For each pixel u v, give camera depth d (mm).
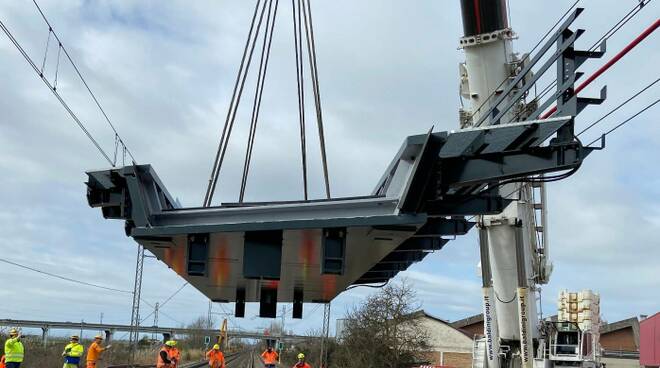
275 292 20516
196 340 144375
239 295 21891
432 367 53656
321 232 11961
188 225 12266
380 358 59250
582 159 10062
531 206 30359
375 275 20047
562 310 35156
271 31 18234
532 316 30156
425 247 15180
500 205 12281
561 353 31688
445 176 10875
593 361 32281
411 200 10906
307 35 17266
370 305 61094
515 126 10281
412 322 61344
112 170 12664
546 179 11164
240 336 160375
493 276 29891
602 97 10164
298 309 22000
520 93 11609
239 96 17688
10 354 24359
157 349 76938
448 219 13875
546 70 11047
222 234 12273
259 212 12102
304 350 92625
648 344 43188
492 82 27594
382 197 11445
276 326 153000
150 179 12672
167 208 13477
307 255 14445
